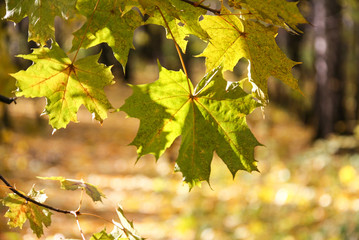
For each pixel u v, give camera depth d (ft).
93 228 24.68
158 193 33.12
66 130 57.57
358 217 22.00
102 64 4.69
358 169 31.83
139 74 121.39
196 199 30.63
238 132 4.66
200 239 24.21
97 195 4.88
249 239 23.16
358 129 37.63
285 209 26.73
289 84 4.60
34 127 50.98
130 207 30.01
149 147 4.58
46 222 5.23
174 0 4.37
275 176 33.96
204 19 4.58
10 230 17.40
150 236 24.73
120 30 4.58
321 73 43.96
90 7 4.48
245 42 4.62
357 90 47.55
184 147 4.66
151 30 79.15
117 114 75.77
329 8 42.29
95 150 48.88
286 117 62.08
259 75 4.58
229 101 4.62
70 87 4.76
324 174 31.78
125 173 40.01
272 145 45.83
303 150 43.93
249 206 27.58
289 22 4.10
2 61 20.80
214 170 36.86
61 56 4.60
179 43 4.74
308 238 21.88
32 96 4.67
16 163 34.63
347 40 45.57
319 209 25.48
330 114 43.39
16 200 5.12
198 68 103.50
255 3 4.11
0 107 34.12
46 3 4.18
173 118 4.60
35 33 4.22
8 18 4.23
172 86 4.56
